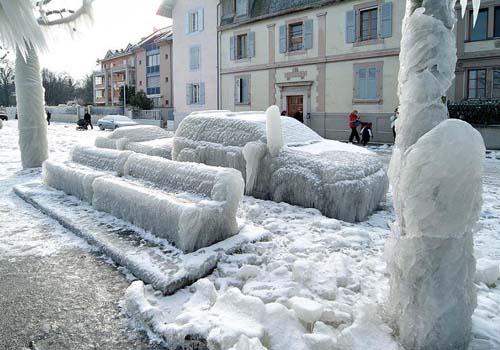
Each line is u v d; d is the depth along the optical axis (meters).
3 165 11.05
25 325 2.95
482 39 17.02
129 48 52.91
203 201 4.08
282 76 23.31
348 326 2.68
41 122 10.24
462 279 2.33
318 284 3.20
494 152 15.13
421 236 2.30
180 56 29.56
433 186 2.21
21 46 2.67
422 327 2.34
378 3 18.94
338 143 6.82
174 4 29.25
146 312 2.93
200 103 28.56
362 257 3.91
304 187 5.53
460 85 17.83
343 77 20.67
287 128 6.79
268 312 2.71
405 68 2.56
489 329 2.64
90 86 77.69
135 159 6.01
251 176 6.01
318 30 21.34
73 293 3.43
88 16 3.37
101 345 2.71
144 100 40.69
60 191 7.00
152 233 4.45
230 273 3.57
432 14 2.47
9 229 5.14
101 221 5.09
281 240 4.33
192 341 2.61
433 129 2.22
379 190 5.92
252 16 24.45
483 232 5.10
